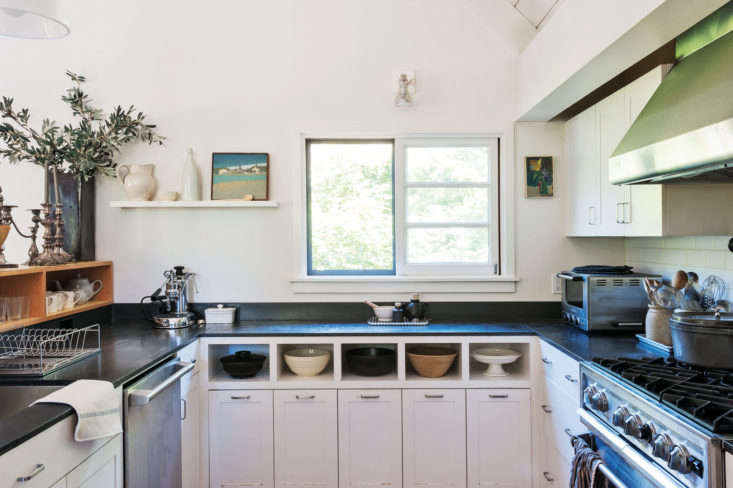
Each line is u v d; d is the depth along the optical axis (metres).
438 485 2.59
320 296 3.06
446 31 3.05
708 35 1.79
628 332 2.52
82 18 3.05
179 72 3.06
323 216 3.14
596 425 1.76
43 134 2.74
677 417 1.32
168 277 2.94
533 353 2.60
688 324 1.72
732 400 1.33
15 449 1.23
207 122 3.06
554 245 3.06
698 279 2.29
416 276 3.07
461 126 3.04
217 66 3.07
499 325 2.81
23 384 1.73
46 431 1.34
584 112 2.73
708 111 1.50
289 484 2.60
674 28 1.74
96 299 3.04
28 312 2.36
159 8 3.06
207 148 3.06
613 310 2.50
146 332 2.68
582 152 2.76
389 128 3.05
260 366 2.69
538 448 2.58
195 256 3.07
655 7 1.59
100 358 2.07
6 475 1.20
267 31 3.07
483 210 3.10
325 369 2.93
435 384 2.60
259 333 2.62
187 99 3.06
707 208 2.04
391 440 2.60
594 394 1.80
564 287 2.88
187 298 3.06
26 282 2.39
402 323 2.85
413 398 2.60
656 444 1.36
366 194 3.14
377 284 3.05
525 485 2.59
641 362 1.81
